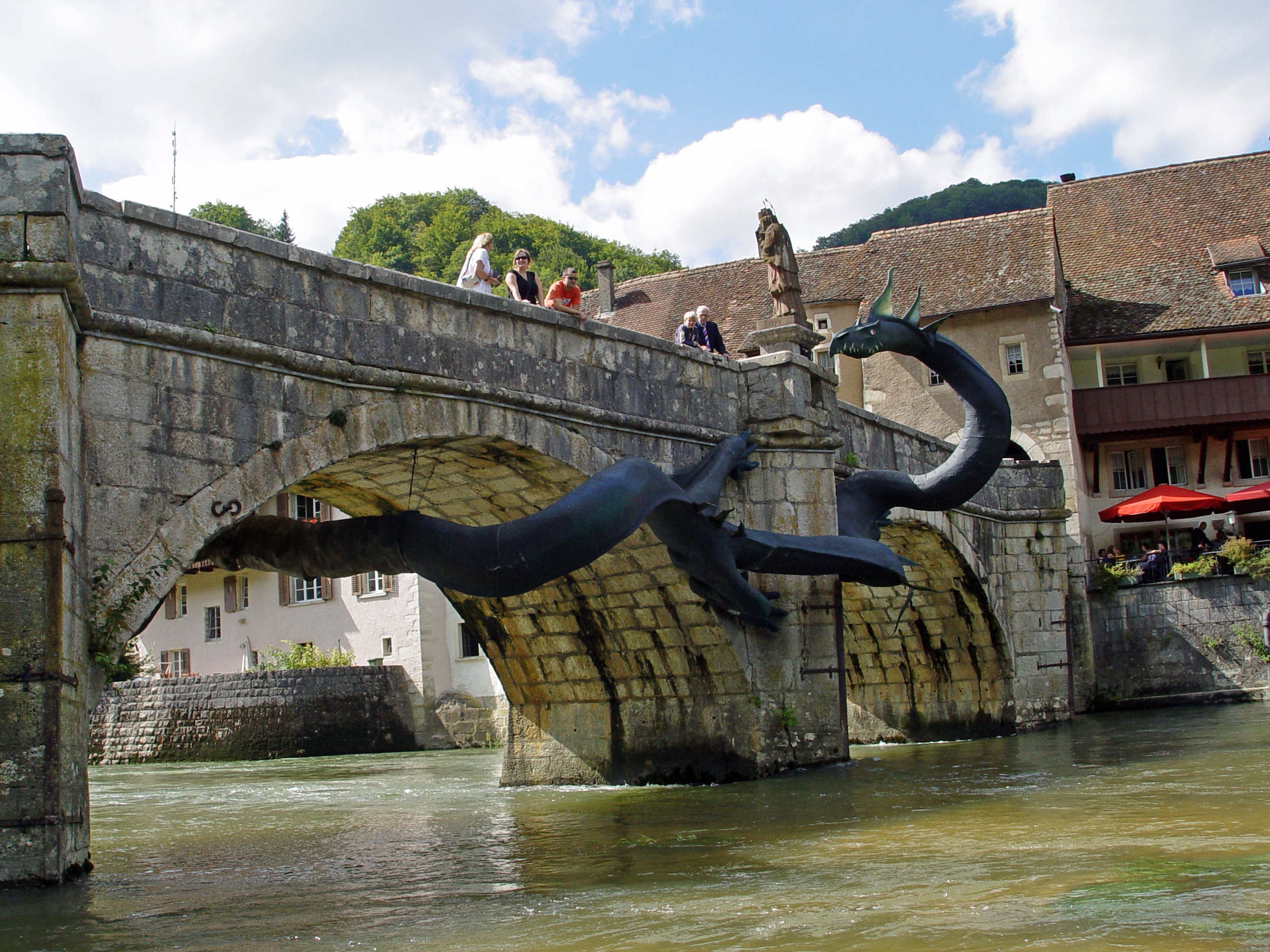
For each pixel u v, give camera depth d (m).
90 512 8.64
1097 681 32.66
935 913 6.55
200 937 6.73
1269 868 7.47
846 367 39.09
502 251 78.12
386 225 79.75
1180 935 5.80
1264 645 30.91
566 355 12.98
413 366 11.16
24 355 7.90
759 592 14.39
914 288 37.81
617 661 16.11
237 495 9.57
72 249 8.17
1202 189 41.75
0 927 7.00
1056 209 43.50
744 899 7.29
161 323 9.19
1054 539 25.89
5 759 7.64
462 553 10.57
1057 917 6.29
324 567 11.34
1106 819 10.23
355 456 10.70
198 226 9.54
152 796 18.69
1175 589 32.19
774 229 16.56
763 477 15.64
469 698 33.84
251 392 9.80
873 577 14.98
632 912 7.05
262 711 32.47
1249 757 15.34
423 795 16.77
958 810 11.46
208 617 42.03
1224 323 36.88
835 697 16.31
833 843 9.62
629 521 11.26
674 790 14.78
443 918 7.15
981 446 16.48
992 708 24.28
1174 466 38.50
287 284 10.19
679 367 14.71
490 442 12.00
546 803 14.34
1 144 8.05
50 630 7.67
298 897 8.12
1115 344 37.97
